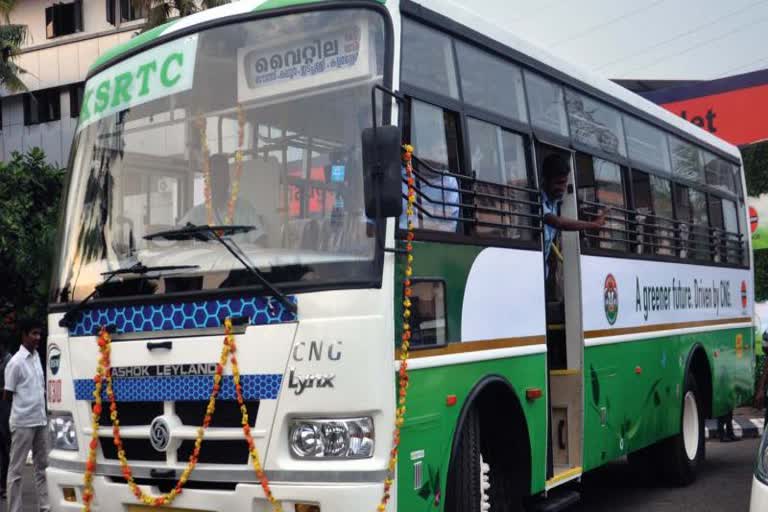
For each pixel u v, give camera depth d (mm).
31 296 18797
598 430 7586
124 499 5312
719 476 10648
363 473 4719
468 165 5926
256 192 5230
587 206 7715
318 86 5262
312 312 4844
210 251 5199
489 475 6359
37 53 32719
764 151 19844
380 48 5188
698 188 10680
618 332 8117
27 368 8742
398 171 4719
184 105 5629
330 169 5062
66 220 6039
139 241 5555
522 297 6410
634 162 8883
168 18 23094
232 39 5551
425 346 5242
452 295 5570
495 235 6141
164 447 5148
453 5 6094
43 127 32562
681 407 9641
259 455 4855
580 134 7781
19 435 8648
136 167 5754
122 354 5379
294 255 4977
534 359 6492
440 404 5363
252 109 5387
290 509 4793
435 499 5266
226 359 4977
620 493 9680
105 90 6090
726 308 11250
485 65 6395
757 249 19703
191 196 5441
